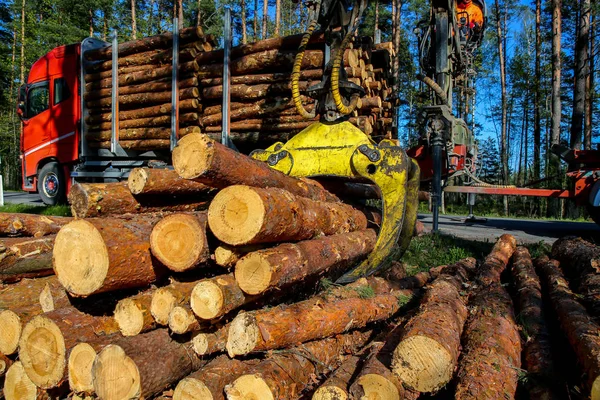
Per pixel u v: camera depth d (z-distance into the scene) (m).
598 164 9.65
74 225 2.51
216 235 2.58
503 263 5.43
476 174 12.82
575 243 5.66
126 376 2.38
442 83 8.58
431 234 7.98
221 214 2.58
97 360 2.42
